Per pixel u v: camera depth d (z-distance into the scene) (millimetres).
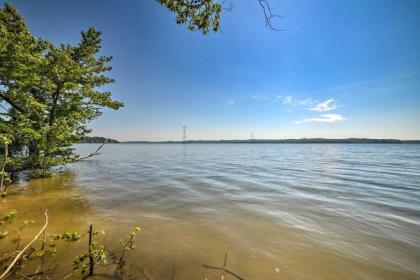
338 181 13789
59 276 3668
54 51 12250
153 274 3848
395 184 12844
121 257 4199
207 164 24531
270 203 8781
